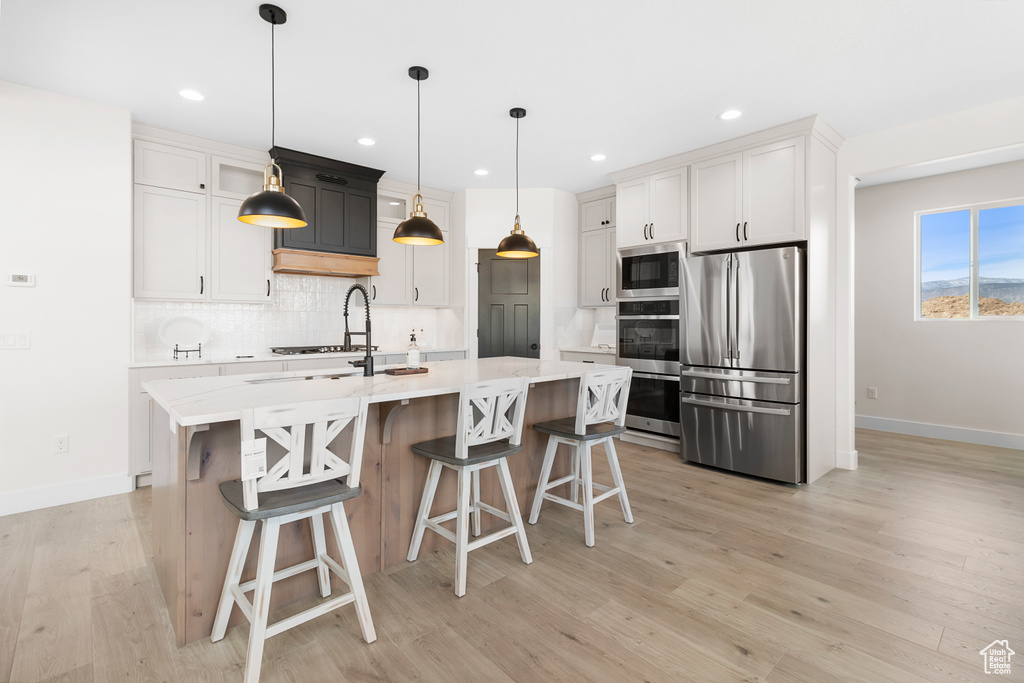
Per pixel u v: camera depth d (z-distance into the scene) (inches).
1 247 112.1
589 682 60.9
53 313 118.3
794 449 134.5
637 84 114.2
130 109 127.2
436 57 102.3
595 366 122.9
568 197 209.2
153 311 148.4
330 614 75.4
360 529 85.8
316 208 164.2
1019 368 169.9
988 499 124.2
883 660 64.6
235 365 144.3
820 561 91.9
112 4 83.9
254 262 158.7
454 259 208.7
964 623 72.6
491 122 135.6
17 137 113.7
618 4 85.3
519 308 202.8
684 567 89.9
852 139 147.8
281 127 139.0
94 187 123.3
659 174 167.3
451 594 80.9
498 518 108.8
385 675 62.1
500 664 64.3
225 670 62.9
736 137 146.1
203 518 69.0
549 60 103.7
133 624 72.2
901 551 95.8
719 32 93.8
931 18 89.3
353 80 111.9
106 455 125.1
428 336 212.4
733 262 144.9
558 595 80.7
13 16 87.2
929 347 187.9
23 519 109.8
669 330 165.2
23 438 114.9
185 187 144.3
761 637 69.7
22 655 65.0
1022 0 83.9
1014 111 122.5
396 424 90.0
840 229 150.5
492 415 86.6
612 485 136.6
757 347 140.6
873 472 147.0
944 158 132.6
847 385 150.7
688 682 60.8
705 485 136.5
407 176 185.6
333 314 184.7
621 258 179.2
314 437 63.2
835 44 97.7
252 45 97.4
